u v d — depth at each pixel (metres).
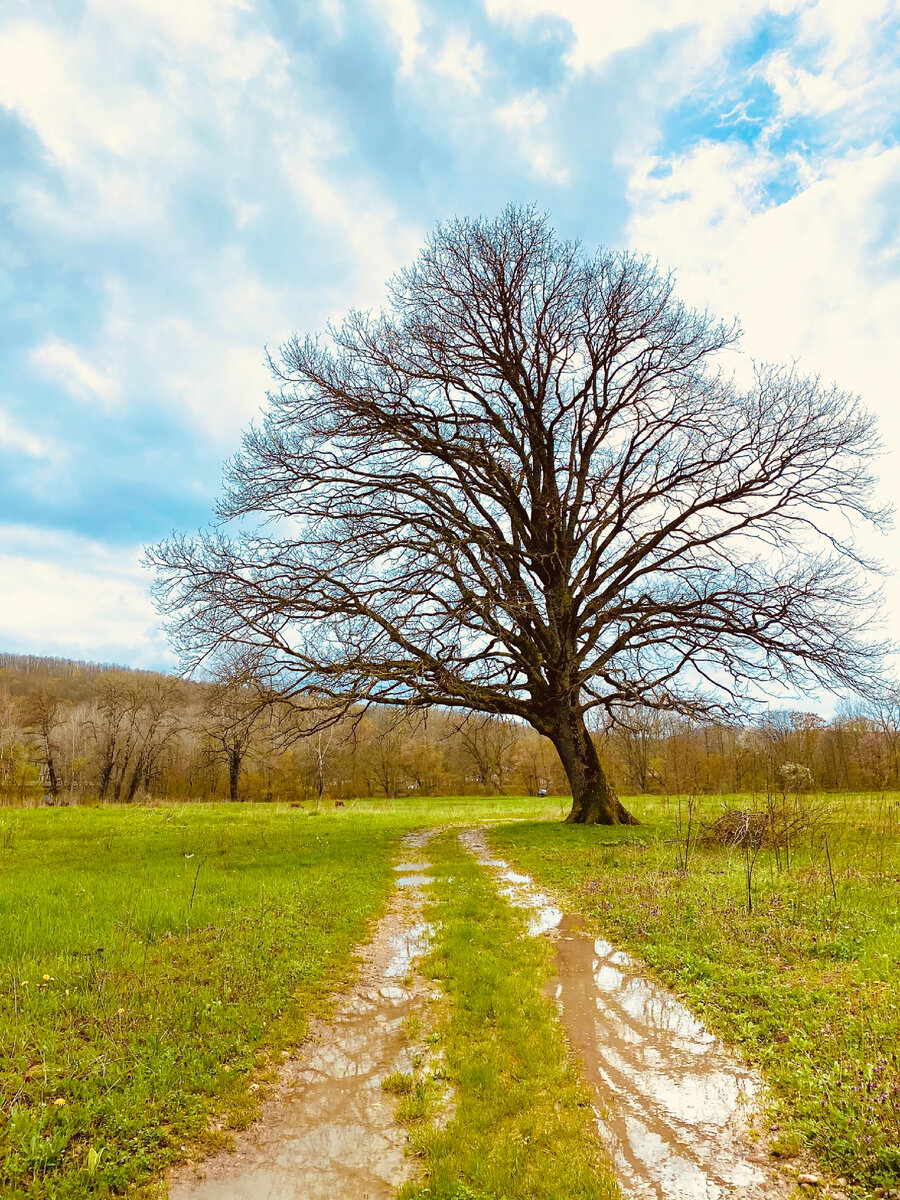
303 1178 4.38
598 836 18.81
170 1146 4.62
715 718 20.98
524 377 22.72
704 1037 6.30
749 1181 4.23
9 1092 4.84
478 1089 5.40
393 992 7.62
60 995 6.55
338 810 35.03
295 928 9.39
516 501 22.91
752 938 8.46
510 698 22.62
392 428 20.38
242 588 18.88
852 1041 5.62
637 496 21.66
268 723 19.47
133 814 29.11
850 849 14.17
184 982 7.10
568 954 8.78
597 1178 4.19
